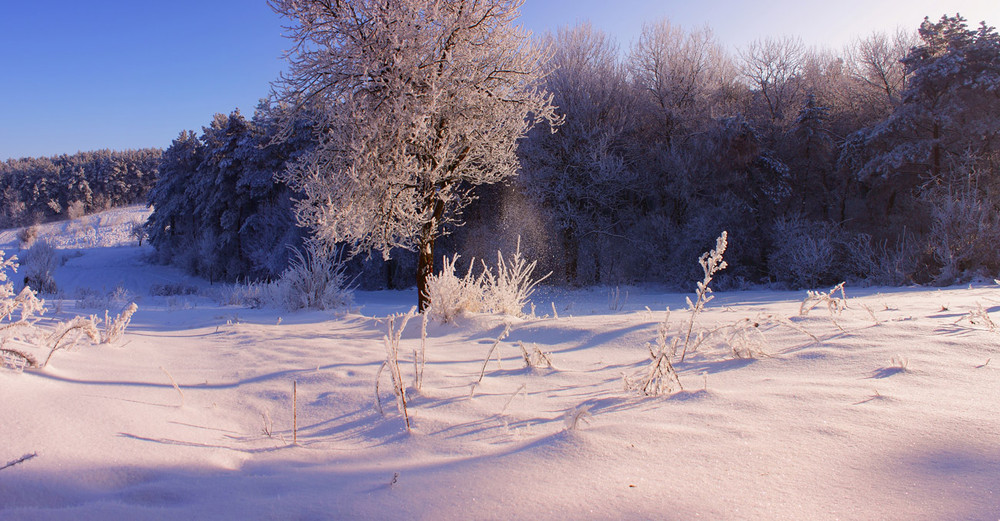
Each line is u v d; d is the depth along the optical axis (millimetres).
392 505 1338
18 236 73375
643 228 28281
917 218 23734
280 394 3080
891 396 2309
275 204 38656
